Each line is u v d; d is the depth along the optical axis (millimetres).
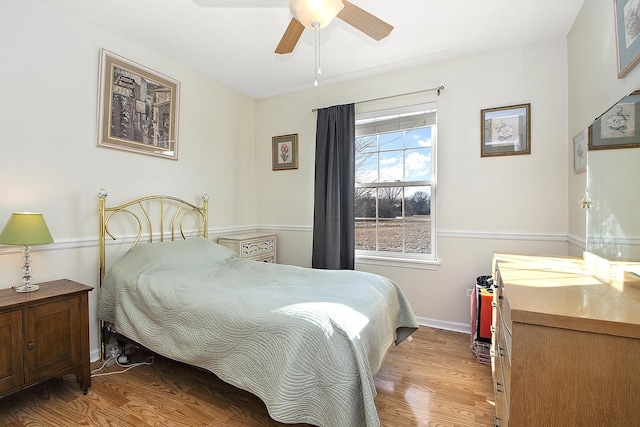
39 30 1974
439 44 2523
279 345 1349
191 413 1646
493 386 1873
